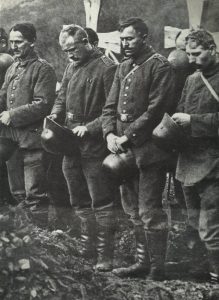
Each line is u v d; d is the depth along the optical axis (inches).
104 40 203.6
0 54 218.2
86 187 187.6
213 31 188.1
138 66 173.6
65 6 207.2
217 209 166.6
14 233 163.8
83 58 188.1
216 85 164.2
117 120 177.5
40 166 203.5
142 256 175.2
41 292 159.0
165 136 163.6
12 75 211.6
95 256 185.2
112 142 174.7
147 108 172.6
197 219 172.7
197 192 171.0
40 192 201.9
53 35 208.1
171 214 176.7
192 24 190.5
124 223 182.5
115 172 173.3
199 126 163.9
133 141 171.8
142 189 172.9
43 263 162.4
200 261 173.2
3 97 213.5
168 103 170.7
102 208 183.8
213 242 166.1
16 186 209.2
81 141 185.8
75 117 188.5
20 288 157.6
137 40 172.4
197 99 166.2
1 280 157.6
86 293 162.2
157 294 166.7
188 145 167.9
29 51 208.8
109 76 184.7
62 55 207.9
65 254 178.7
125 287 168.7
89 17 205.0
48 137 186.1
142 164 171.3
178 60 176.2
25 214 178.2
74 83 189.0
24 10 212.1
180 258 174.4
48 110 205.6
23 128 207.0
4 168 209.0
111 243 182.7
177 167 170.7
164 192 177.2
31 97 207.6
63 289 161.6
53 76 207.3
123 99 175.2
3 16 215.2
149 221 172.2
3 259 159.0
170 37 192.4
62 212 197.6
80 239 190.1
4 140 209.0
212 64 165.0
